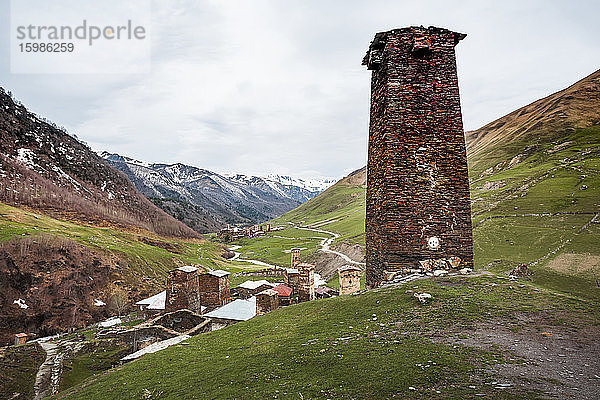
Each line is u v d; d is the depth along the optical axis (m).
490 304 10.75
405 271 14.55
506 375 6.51
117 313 51.66
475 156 167.12
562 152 121.69
